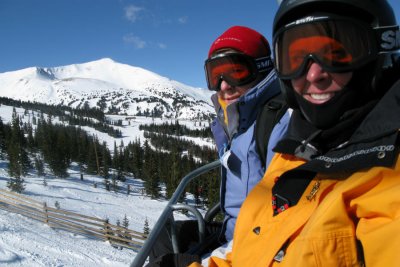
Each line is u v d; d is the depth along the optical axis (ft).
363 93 3.57
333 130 3.58
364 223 2.93
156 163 215.10
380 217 2.86
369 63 3.53
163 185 206.08
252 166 6.18
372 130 3.17
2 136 217.77
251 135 6.20
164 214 7.05
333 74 3.58
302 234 3.24
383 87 3.66
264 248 3.72
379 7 3.53
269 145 5.57
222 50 7.36
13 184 116.88
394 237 2.63
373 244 2.74
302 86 3.82
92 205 125.90
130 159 267.39
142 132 556.10
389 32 3.50
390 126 3.03
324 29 3.60
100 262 47.14
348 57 3.47
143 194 178.50
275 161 4.66
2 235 49.42
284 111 5.62
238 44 7.18
